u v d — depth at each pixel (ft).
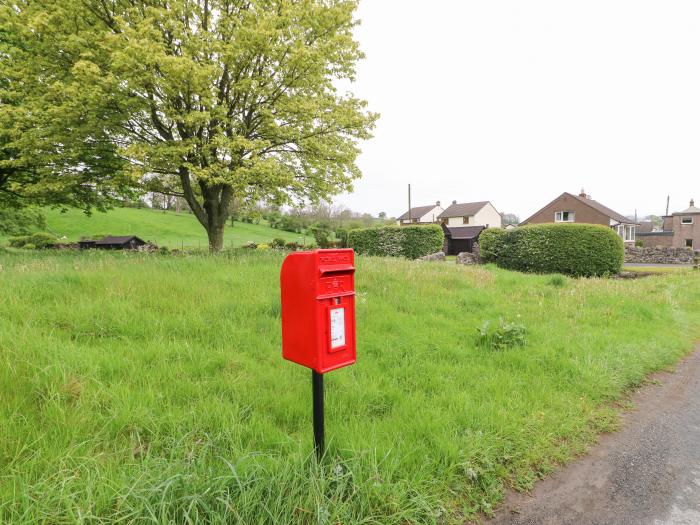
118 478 6.25
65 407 8.14
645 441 10.23
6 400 7.89
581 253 51.96
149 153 32.09
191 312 14.73
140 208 187.73
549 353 15.11
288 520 6.16
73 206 49.29
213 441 7.79
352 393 10.49
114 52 28.09
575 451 9.59
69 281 16.90
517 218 295.69
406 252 76.59
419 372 12.74
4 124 33.32
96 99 29.84
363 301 19.44
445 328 17.38
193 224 159.63
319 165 40.73
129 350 11.37
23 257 31.58
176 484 6.08
